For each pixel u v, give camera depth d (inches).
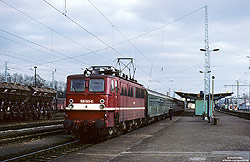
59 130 899.4
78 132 641.6
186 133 778.8
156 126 1111.6
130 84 820.0
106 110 624.1
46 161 438.3
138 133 818.8
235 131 839.1
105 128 620.4
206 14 1728.6
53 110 1542.8
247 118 1731.1
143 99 1021.8
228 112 3088.1
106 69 729.6
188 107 5871.1
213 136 697.0
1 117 1114.1
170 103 2022.6
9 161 423.5
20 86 1246.3
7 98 1150.3
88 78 642.8
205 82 1710.1
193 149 488.4
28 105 1302.9
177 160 394.0
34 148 542.0
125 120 762.8
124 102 753.0
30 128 933.8
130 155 443.2
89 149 515.2
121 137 712.4
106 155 453.7
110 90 641.0
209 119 1295.5
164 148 505.4
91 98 633.6
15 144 589.6
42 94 1409.9
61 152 515.2
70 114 646.5
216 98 2153.1
